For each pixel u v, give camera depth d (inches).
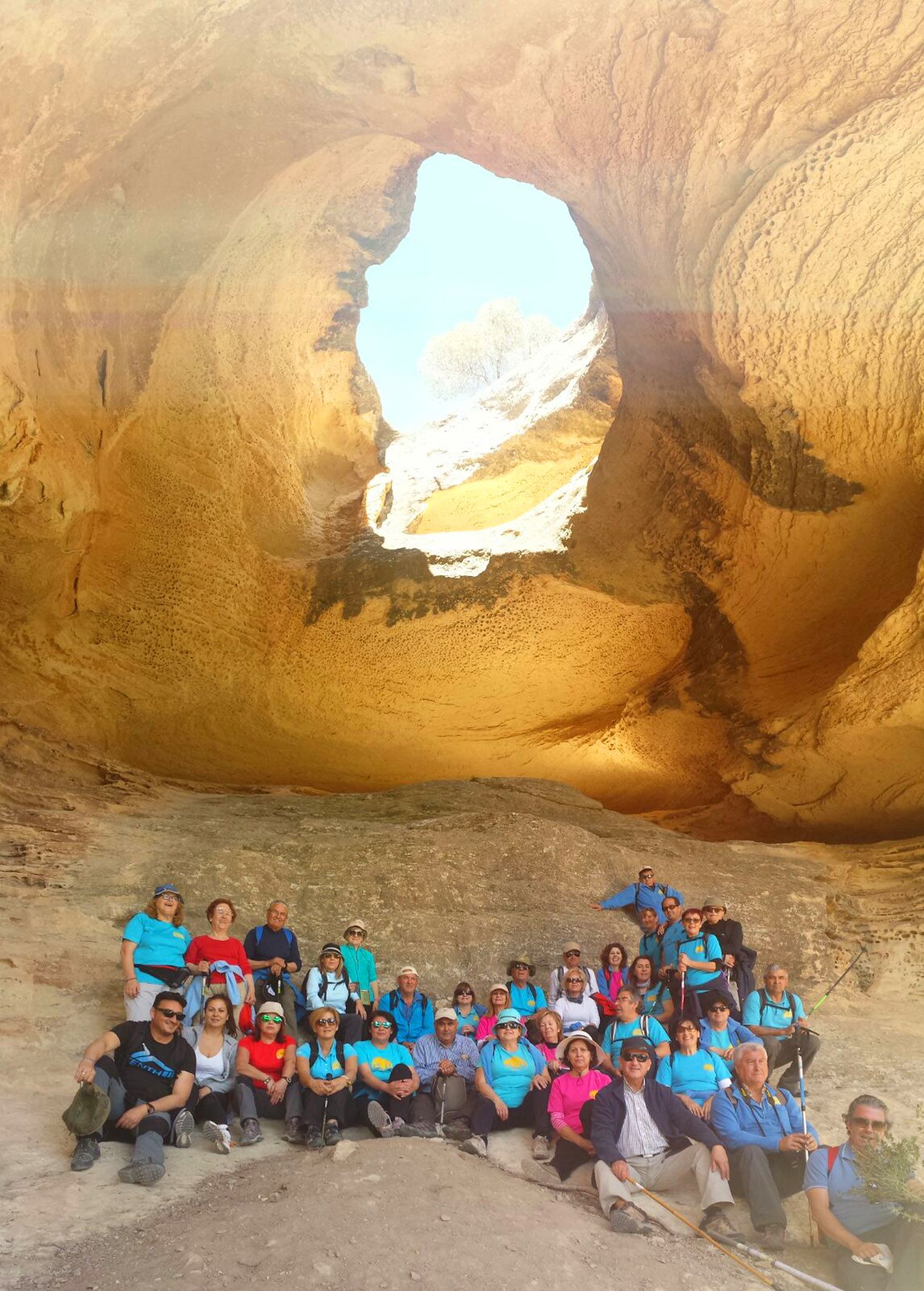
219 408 596.7
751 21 402.3
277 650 606.2
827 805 489.4
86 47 336.5
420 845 371.2
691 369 559.2
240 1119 218.1
